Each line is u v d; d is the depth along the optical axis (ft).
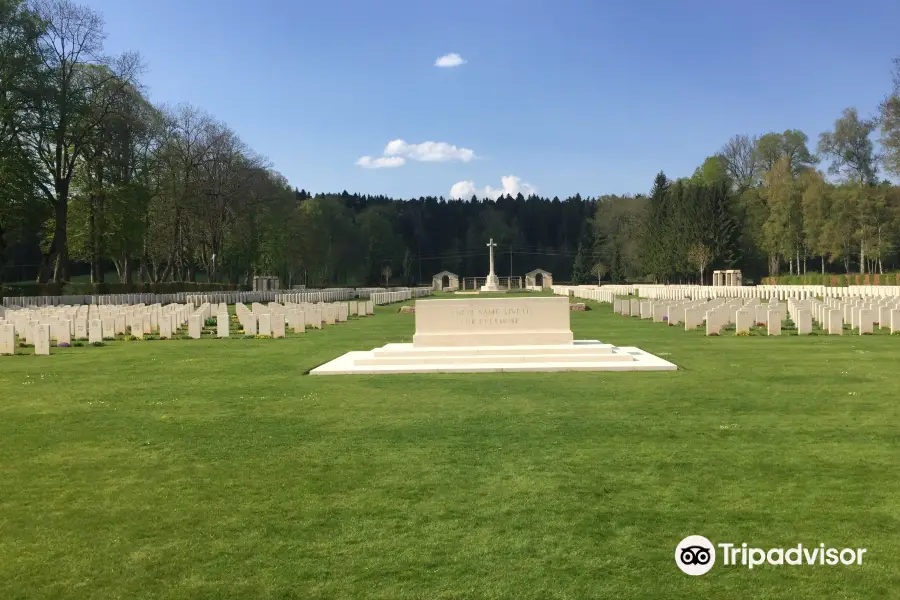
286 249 249.34
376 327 87.76
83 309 88.38
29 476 21.80
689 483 20.13
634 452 23.56
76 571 14.97
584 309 121.49
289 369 46.52
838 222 186.60
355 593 13.80
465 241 470.39
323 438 26.32
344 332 79.20
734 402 32.12
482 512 18.02
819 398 32.78
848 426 26.81
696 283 256.11
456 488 19.98
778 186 212.23
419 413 30.83
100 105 134.41
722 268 235.61
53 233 155.43
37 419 30.55
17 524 17.67
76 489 20.45
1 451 24.94
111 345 65.41
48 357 55.52
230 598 13.69
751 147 248.32
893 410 29.76
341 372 43.91
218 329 71.92
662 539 16.19
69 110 125.18
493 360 46.09
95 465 22.95
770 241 221.66
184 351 58.85
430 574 14.57
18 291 120.78
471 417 29.73
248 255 222.07
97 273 163.84
